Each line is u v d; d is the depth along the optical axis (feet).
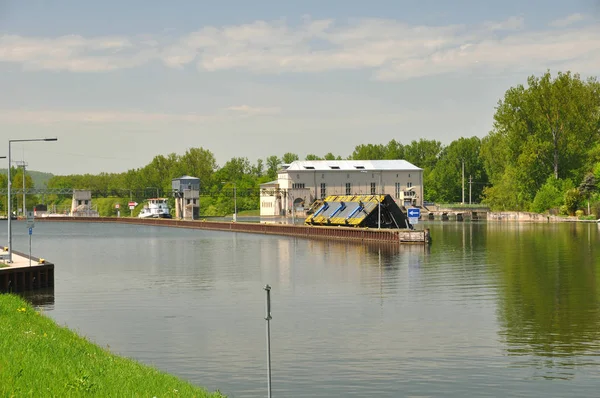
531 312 182.60
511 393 115.65
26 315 146.30
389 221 520.01
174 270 301.84
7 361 93.76
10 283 231.71
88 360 105.60
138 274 286.87
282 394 116.26
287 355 140.87
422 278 254.88
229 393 117.08
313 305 198.49
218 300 210.59
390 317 178.50
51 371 91.66
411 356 138.92
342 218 552.00
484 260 316.60
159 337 158.20
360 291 224.12
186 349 146.51
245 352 143.74
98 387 86.17
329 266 305.94
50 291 235.20
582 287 224.74
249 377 126.11
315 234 556.10
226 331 164.04
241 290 231.71
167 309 195.62
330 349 145.28
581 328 162.20
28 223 241.14
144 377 98.17
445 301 201.87
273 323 172.65
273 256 367.25
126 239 568.82
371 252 377.09
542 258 320.70
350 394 116.06
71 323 176.04
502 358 136.56
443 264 303.07
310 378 124.98
